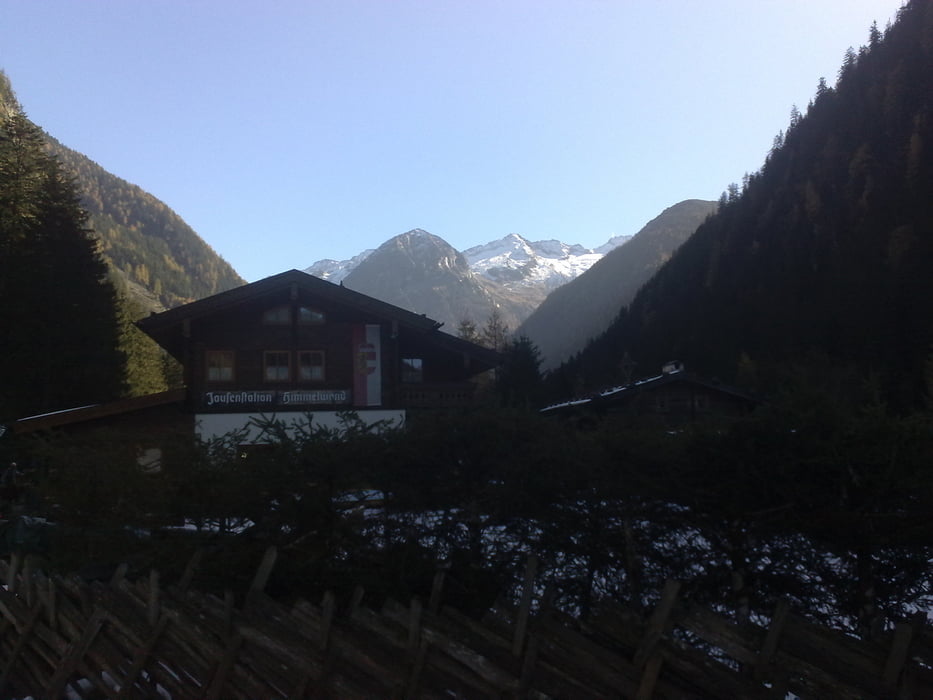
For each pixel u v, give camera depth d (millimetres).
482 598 5262
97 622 5695
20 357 40531
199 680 5004
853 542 4660
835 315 60719
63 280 43688
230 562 5539
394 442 5777
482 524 5535
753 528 4914
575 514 5348
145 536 6047
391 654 4500
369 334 28969
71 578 6145
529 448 5473
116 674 5477
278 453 5867
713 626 3756
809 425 4852
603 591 5215
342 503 5723
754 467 4875
